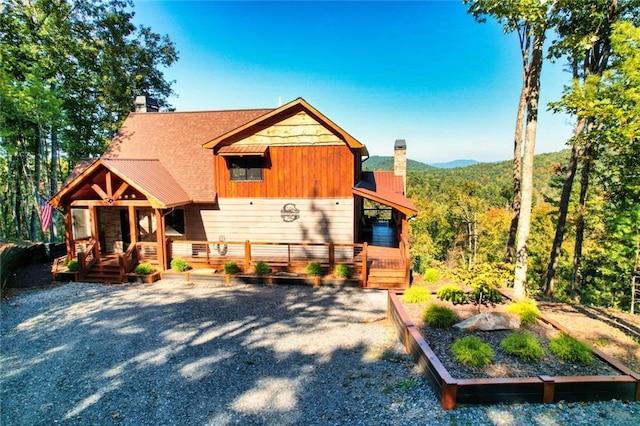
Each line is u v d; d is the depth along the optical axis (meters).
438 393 5.85
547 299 13.33
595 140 9.96
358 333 9.00
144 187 13.52
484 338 7.32
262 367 7.36
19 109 19.70
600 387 5.61
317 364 7.43
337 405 5.96
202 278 13.69
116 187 15.28
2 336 9.05
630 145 8.88
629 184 10.54
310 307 10.98
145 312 10.59
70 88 25.00
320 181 14.73
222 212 15.45
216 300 11.62
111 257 15.52
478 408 5.54
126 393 6.52
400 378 6.64
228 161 15.16
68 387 6.75
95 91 27.22
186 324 9.68
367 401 6.00
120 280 13.62
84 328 9.48
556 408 5.48
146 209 16.28
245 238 15.44
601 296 24.53
